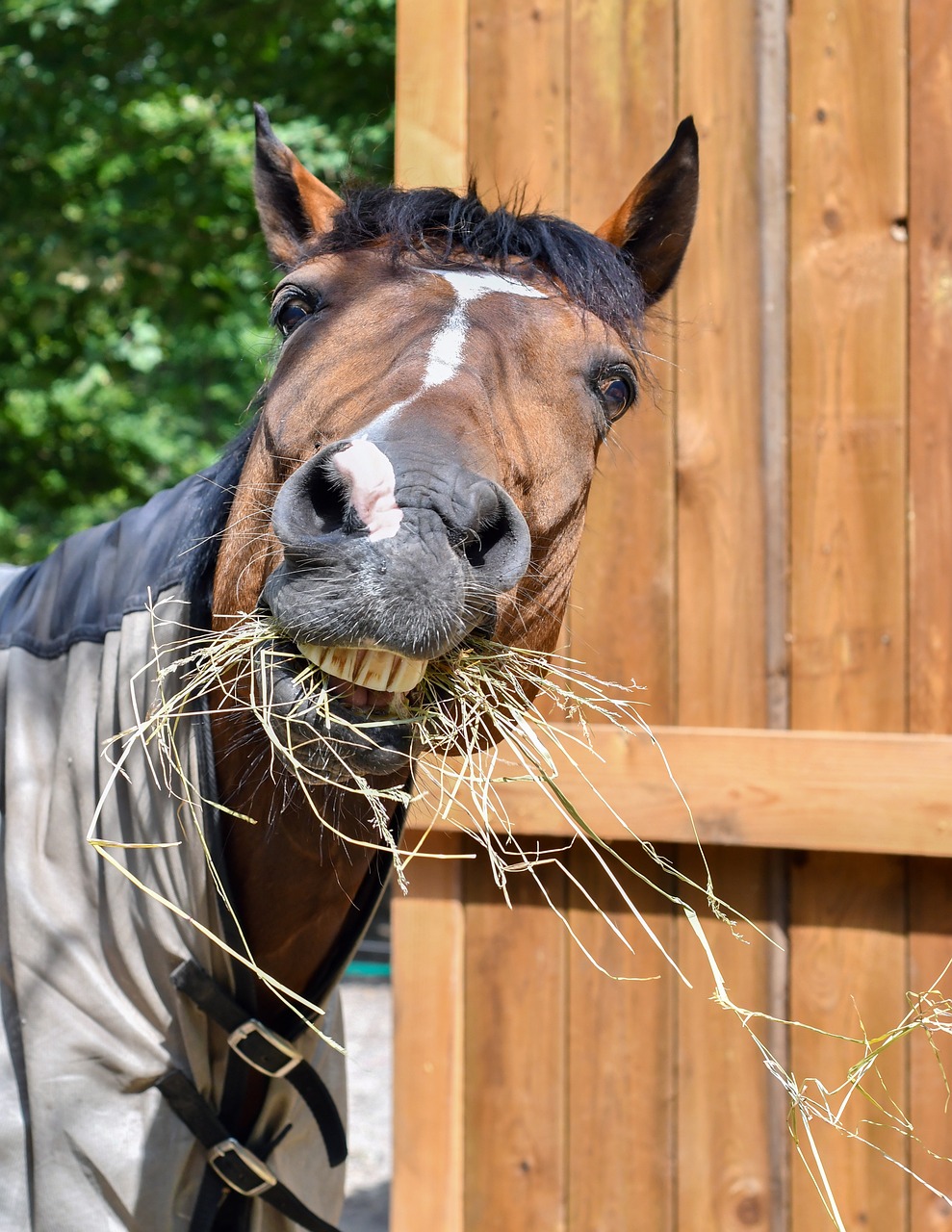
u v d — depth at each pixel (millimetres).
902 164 2336
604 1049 2432
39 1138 1418
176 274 6355
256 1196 1562
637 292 1673
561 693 1467
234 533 1479
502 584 1231
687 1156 2389
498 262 1545
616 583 2449
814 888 2346
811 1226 2318
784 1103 2346
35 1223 1410
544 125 2521
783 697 2375
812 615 2363
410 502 1152
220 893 1393
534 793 2395
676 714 2420
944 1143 2266
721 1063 2373
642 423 2445
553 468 1467
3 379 6715
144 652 1532
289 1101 1573
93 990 1463
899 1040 2299
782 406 2385
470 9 2555
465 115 2557
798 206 2379
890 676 2324
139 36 5797
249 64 5941
